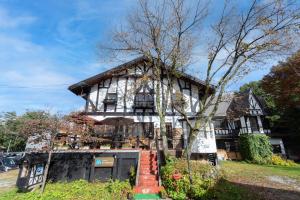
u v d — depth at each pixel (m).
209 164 10.74
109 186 10.09
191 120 16.45
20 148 46.53
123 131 16.92
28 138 10.13
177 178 9.13
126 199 8.54
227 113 28.42
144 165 11.78
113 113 17.62
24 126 9.66
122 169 11.80
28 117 10.47
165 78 18.77
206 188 8.49
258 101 29.12
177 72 14.89
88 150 12.17
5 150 42.66
